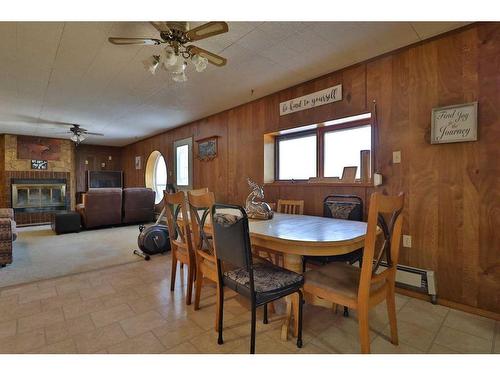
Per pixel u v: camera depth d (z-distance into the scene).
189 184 5.38
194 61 2.09
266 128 3.71
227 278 1.63
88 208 5.23
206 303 2.15
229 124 4.37
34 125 5.61
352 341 1.64
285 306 2.10
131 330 1.75
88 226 5.27
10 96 3.73
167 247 3.57
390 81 2.45
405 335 1.70
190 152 5.35
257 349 1.56
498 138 1.90
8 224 3.03
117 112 4.58
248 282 1.53
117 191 5.54
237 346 1.59
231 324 1.83
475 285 2.00
